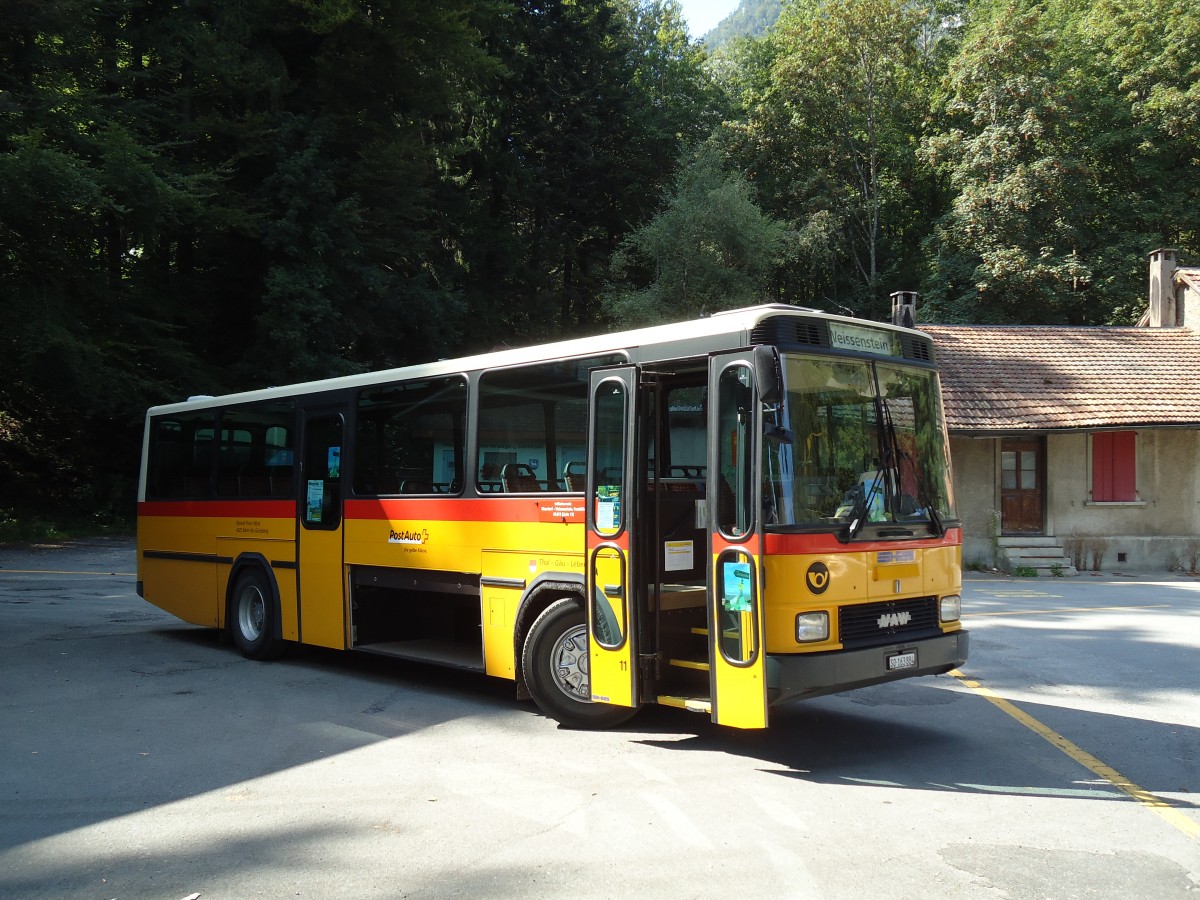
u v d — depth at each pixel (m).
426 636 9.69
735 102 53.75
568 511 7.63
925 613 7.04
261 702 8.62
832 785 6.09
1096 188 39.25
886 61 46.38
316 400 10.30
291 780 6.28
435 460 8.95
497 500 8.26
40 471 30.59
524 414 8.12
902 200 49.12
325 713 8.19
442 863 4.86
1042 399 23.66
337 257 29.91
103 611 14.66
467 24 32.41
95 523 28.69
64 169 21.56
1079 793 5.91
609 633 7.14
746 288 38.62
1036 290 36.03
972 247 37.91
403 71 32.22
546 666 7.66
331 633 9.91
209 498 11.71
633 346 7.29
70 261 25.12
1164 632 12.63
